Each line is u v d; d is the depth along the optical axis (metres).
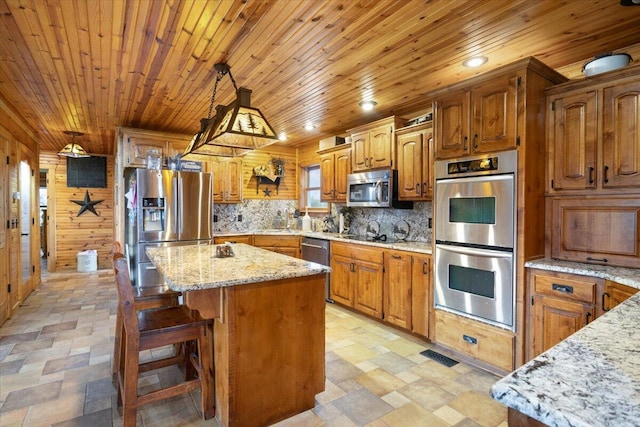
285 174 6.17
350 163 4.39
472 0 1.87
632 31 2.20
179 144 4.77
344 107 3.87
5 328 3.44
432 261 2.98
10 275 3.82
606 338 0.90
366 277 3.75
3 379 2.42
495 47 2.43
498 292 2.49
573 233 2.42
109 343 3.08
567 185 2.42
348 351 2.95
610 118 2.22
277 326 1.98
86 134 5.21
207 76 2.90
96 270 6.63
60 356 2.81
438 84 3.15
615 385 0.66
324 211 5.54
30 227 4.84
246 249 2.96
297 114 4.16
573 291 2.16
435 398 2.23
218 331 1.95
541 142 2.48
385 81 3.07
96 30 2.15
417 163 3.49
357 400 2.21
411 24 2.11
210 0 1.85
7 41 2.28
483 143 2.57
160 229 4.12
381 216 4.39
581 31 2.20
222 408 1.90
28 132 4.62
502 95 2.46
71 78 2.94
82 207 6.82
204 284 1.67
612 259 2.24
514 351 2.41
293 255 5.02
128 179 4.43
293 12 1.97
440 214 2.89
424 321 3.09
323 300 2.16
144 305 2.39
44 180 7.73
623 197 2.20
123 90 3.23
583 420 0.55
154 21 2.05
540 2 1.88
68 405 2.12
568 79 2.74
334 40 2.31
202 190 4.40
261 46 2.38
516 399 0.63
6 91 3.26
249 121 2.35
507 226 2.43
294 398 2.04
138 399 1.78
